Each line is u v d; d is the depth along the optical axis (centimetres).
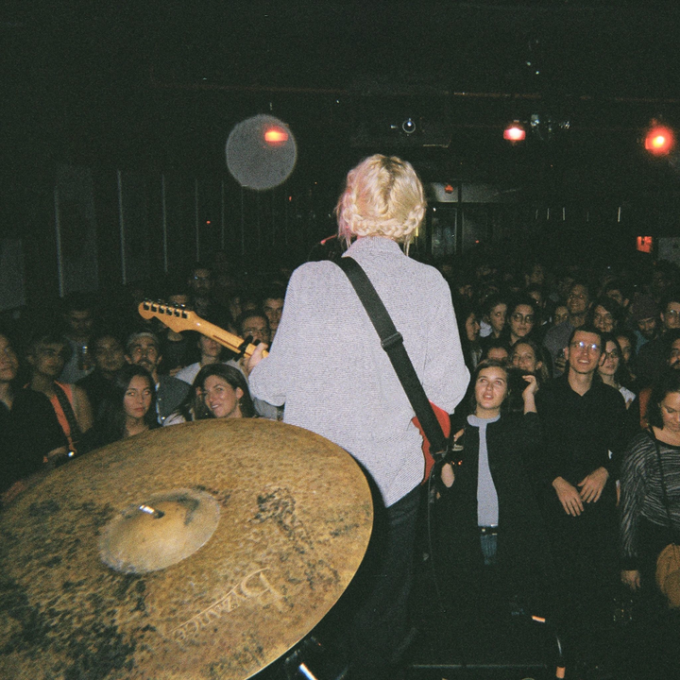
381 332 129
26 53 485
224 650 76
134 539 87
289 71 785
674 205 1412
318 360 130
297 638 78
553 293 898
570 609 279
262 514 92
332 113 1078
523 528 293
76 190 562
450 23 605
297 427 113
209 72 764
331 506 94
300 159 1403
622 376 451
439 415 141
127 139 677
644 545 305
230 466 102
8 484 294
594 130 1212
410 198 138
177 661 75
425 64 735
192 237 893
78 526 92
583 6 580
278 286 655
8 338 304
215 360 392
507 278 977
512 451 303
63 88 542
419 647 230
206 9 551
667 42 672
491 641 238
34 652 75
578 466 342
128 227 679
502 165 1570
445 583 272
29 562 86
